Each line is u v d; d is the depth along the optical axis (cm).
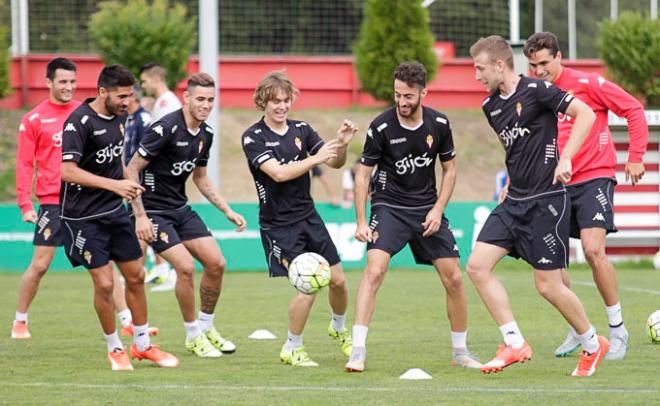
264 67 7700
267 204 2219
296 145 2227
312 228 2233
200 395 1825
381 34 7169
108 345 2167
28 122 2719
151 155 2259
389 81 7162
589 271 4897
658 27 6638
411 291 3862
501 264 5206
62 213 2127
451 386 1909
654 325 2489
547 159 2008
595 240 2298
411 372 2031
